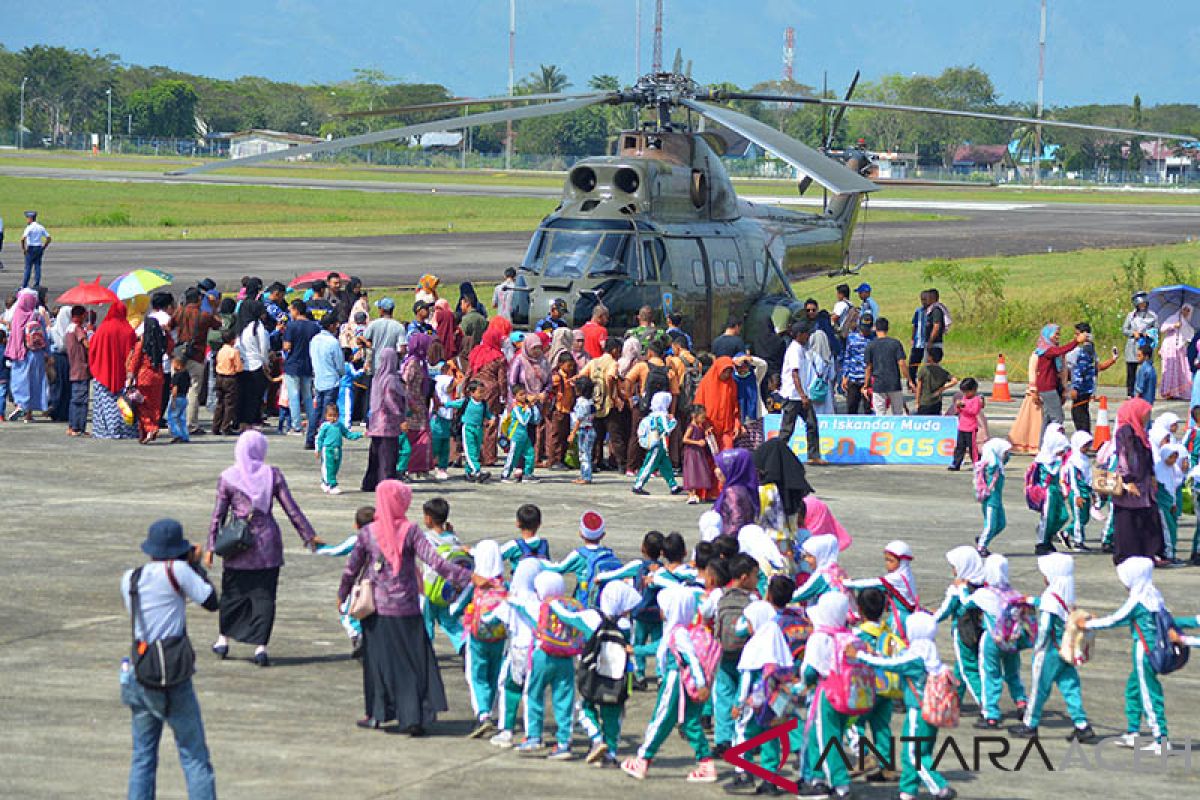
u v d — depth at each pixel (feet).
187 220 428.97
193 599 46.11
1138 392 138.10
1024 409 132.46
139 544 85.05
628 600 51.72
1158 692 56.13
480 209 529.04
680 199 141.49
